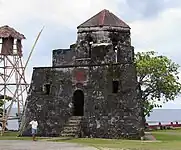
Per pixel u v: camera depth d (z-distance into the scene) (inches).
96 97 1317.7
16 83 1792.6
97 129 1290.6
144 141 1160.2
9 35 1711.4
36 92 1400.1
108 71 1322.6
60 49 1562.5
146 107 2155.5
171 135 1517.0
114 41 1486.2
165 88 2159.2
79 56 1481.3
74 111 1365.7
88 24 1487.5
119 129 1267.2
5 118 1736.0
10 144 1000.2
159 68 2128.4
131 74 1291.8
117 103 1286.9
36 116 1379.2
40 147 918.4
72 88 1357.0
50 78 1391.5
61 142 1076.5
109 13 1539.1
